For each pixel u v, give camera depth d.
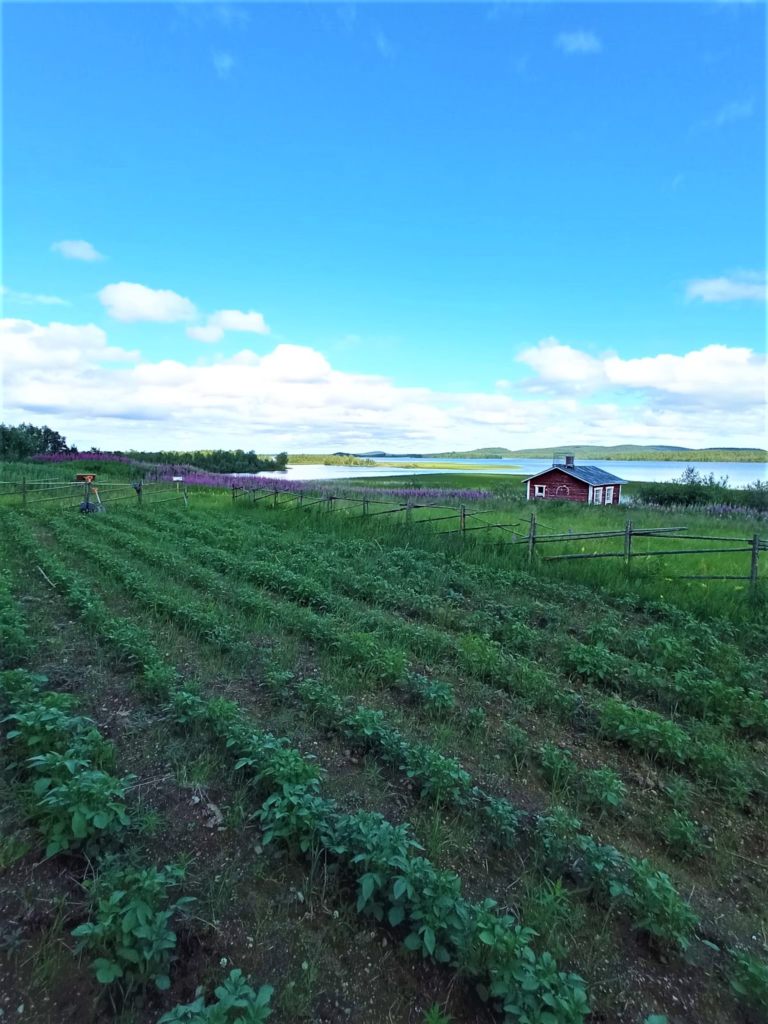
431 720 5.49
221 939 3.01
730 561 12.26
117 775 4.32
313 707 5.50
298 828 3.58
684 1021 2.79
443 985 2.85
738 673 6.71
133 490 27.23
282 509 21.02
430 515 19.20
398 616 8.84
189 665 6.48
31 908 3.10
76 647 6.72
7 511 18.70
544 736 5.39
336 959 2.96
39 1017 2.56
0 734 4.62
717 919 3.42
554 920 3.18
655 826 4.19
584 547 13.58
